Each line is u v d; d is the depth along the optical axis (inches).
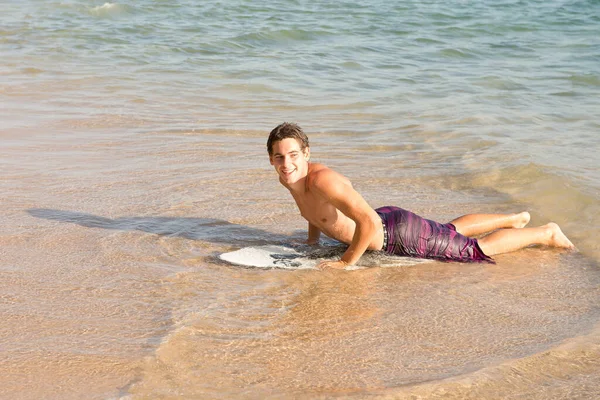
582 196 241.1
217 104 385.4
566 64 500.7
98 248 192.9
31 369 130.8
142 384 125.6
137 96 395.9
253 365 133.9
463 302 166.7
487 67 495.8
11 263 180.7
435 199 245.8
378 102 396.2
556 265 193.0
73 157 279.6
